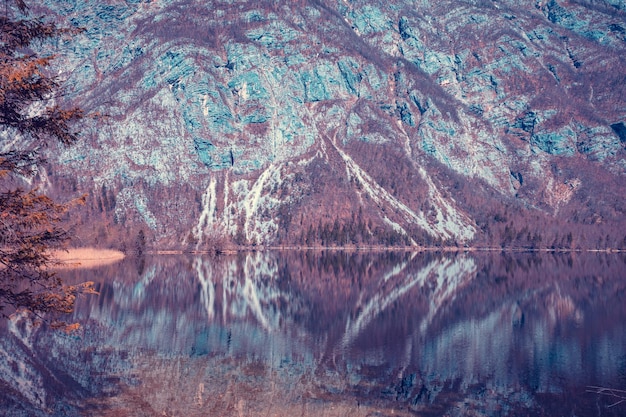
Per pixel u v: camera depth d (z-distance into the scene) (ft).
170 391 122.31
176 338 180.04
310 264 550.77
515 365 154.71
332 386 130.41
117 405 112.47
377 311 249.55
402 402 121.29
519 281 394.32
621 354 168.55
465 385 136.05
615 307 266.98
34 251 65.77
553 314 244.42
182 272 437.17
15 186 70.38
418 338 188.55
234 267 502.38
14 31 65.82
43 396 116.78
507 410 119.55
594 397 129.18
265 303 270.26
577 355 167.32
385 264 562.66
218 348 166.81
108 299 266.57
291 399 119.24
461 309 257.75
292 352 163.94
